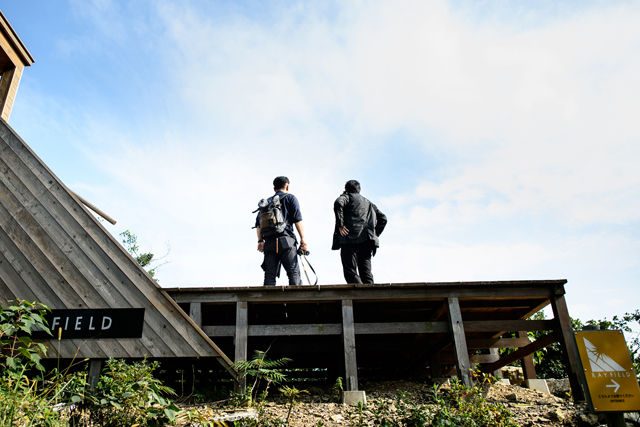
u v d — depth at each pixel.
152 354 4.64
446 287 5.23
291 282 5.75
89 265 4.95
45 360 4.73
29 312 3.56
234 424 3.62
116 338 4.70
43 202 5.18
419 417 3.54
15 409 2.89
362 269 6.30
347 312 5.08
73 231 5.07
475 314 6.53
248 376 5.45
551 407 4.68
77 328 4.71
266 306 5.83
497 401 5.16
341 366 5.97
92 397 3.10
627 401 3.87
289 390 4.05
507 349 8.02
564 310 5.16
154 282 4.90
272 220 5.80
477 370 4.84
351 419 3.79
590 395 3.90
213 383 6.12
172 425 3.38
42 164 5.32
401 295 5.17
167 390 3.60
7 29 5.80
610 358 4.00
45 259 4.96
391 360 7.12
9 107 5.92
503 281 5.18
